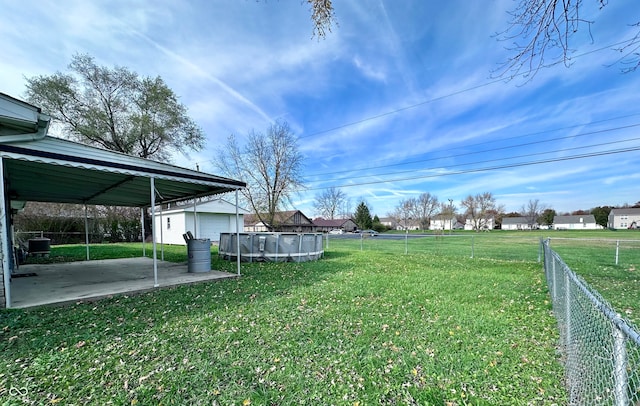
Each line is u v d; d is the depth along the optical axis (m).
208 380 2.21
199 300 4.35
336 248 15.14
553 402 1.97
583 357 1.89
